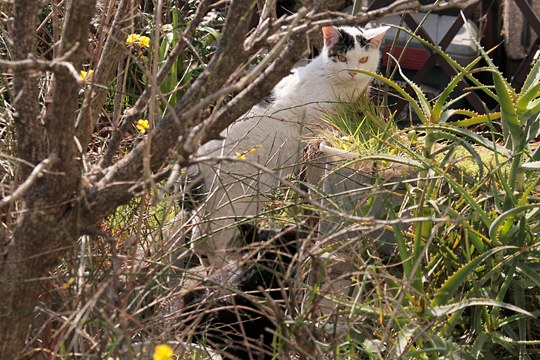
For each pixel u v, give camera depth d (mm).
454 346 4391
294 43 3633
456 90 10875
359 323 4488
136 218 5453
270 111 7789
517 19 11633
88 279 4250
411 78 10867
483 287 4844
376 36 8461
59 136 3428
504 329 4785
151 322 4332
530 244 4898
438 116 5309
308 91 8062
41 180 3594
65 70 3227
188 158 3314
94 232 3795
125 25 5199
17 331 3773
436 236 4988
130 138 5488
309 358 3756
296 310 4176
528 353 4738
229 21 3615
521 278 4875
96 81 4574
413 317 4465
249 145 7598
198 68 8539
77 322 3730
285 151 7684
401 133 6270
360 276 4816
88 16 3336
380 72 9734
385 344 4344
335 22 3453
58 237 3666
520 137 5078
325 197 4688
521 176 5035
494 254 4801
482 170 5027
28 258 3629
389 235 5449
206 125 3363
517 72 10547
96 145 6074
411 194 5195
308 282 4828
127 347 3553
